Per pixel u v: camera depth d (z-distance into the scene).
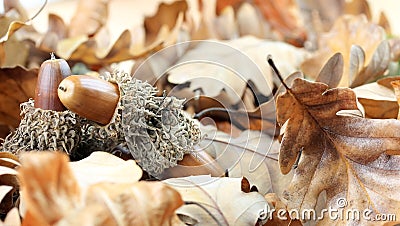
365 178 0.47
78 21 0.66
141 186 0.41
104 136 0.46
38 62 0.62
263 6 0.79
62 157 0.40
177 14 0.67
